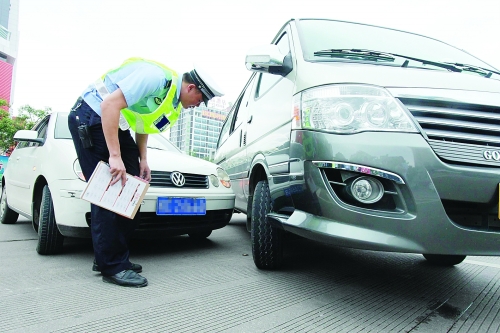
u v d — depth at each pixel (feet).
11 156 15.12
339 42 8.63
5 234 12.74
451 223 5.44
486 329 5.45
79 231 8.47
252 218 8.43
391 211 5.60
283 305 6.19
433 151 5.53
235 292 6.81
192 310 5.87
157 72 7.00
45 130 11.75
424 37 10.13
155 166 9.68
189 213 9.68
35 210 10.60
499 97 6.08
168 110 7.29
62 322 5.30
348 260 9.75
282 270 8.50
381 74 6.38
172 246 11.31
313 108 6.35
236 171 12.87
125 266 7.27
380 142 5.63
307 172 6.21
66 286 7.01
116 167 6.80
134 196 7.08
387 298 6.70
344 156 5.76
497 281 8.04
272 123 8.32
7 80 232.73
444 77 6.49
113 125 6.70
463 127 5.68
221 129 21.53
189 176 10.18
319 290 7.04
